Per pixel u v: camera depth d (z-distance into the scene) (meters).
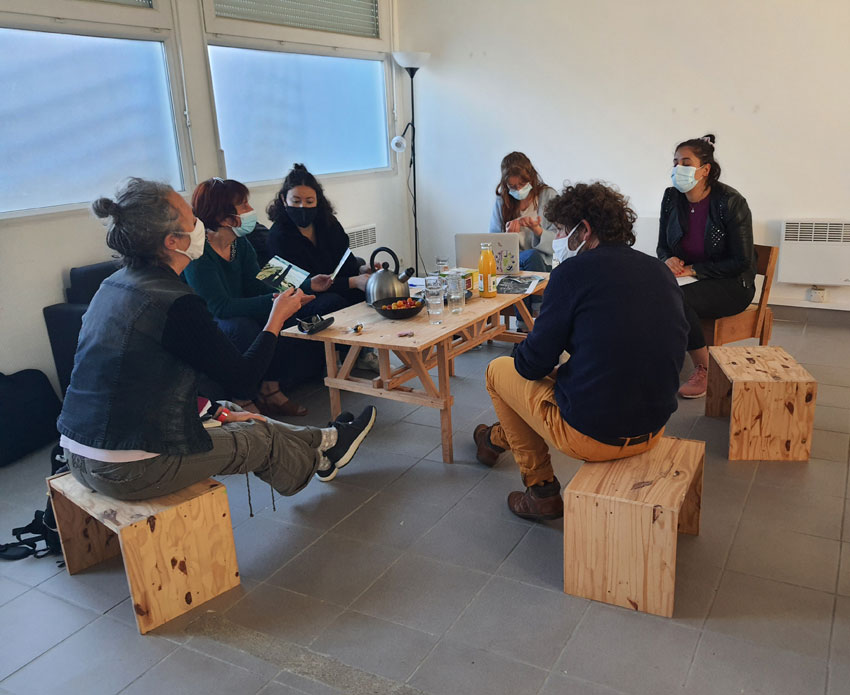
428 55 5.14
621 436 1.94
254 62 4.46
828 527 2.24
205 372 1.95
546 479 2.32
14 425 3.03
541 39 4.90
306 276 2.94
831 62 4.08
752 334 3.61
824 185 4.26
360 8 5.17
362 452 2.92
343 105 5.18
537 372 2.01
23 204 3.30
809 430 2.62
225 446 2.09
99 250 3.55
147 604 1.91
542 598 1.98
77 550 2.21
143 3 3.70
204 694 1.70
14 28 3.16
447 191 5.61
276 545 2.30
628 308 1.83
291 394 3.63
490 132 5.28
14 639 1.92
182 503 1.94
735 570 2.05
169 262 1.95
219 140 4.20
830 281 4.27
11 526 2.52
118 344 1.84
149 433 1.87
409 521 2.40
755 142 4.39
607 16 4.64
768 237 4.49
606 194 1.92
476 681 1.69
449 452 2.78
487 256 3.12
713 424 3.04
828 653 1.72
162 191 1.88
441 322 2.77
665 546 1.82
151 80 3.82
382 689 1.68
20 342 3.25
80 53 3.46
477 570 2.12
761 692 1.61
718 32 4.33
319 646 1.84
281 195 3.55
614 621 1.87
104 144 3.63
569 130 4.98
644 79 4.62
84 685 1.75
